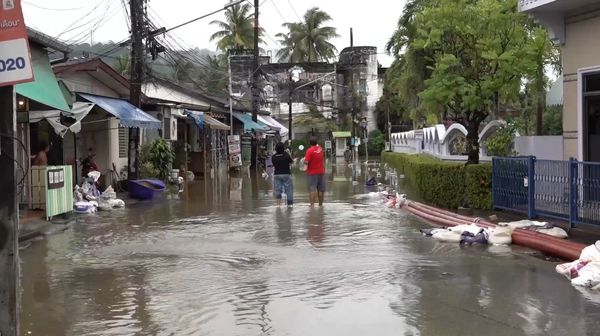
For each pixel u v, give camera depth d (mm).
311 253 9312
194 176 28922
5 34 4477
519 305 6324
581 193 9656
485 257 8891
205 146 30375
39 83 13219
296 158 50875
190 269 8312
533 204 11062
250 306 6453
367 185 22312
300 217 13578
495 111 24234
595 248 7590
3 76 4477
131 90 19875
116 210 15430
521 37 14070
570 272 7531
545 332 5484
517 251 9336
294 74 55125
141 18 19703
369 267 8258
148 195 18203
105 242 10609
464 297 6664
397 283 7340
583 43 11070
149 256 9289
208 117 29109
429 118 23562
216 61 48375
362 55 59938
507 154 17344
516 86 14633
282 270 8156
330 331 5609
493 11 13898
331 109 58531
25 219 12336
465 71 14711
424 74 24328
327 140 56281
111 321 6012
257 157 36000
